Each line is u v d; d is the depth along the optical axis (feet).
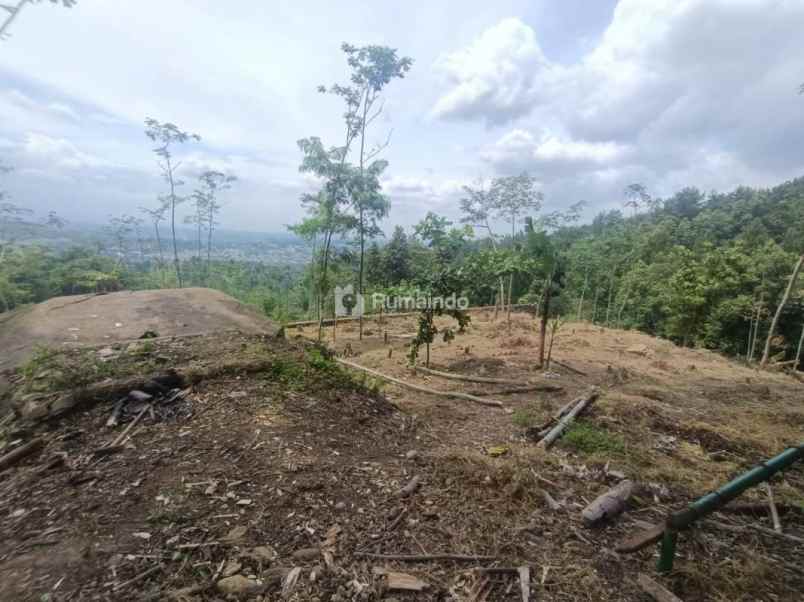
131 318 16.98
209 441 8.52
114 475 7.29
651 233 104.12
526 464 9.86
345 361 21.44
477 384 18.16
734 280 54.03
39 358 11.48
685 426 13.16
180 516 6.29
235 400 10.34
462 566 6.12
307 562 5.75
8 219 58.75
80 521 6.09
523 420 13.19
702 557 6.84
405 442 10.80
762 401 17.78
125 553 5.49
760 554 7.02
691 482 9.62
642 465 10.37
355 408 11.82
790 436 13.19
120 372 10.84
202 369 11.44
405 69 24.30
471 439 11.91
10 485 7.11
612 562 6.55
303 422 9.91
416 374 19.49
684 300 55.52
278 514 6.63
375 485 8.02
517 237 52.08
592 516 7.53
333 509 7.02
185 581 5.15
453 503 7.79
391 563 6.01
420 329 20.43
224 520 6.32
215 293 22.58
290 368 12.60
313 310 43.32
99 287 62.80
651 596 5.79
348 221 25.94
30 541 5.66
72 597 4.74
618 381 19.40
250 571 5.43
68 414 9.31
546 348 26.40
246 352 13.29
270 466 7.84
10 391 10.50
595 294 82.02
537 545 6.82
